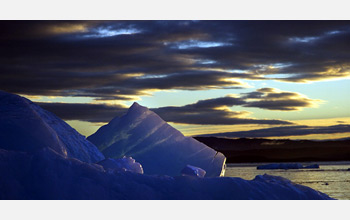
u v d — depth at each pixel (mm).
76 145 14000
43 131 12305
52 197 9156
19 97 13250
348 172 67375
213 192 9625
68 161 9977
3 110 12539
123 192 9500
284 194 9648
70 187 9398
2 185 9148
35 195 9172
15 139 11836
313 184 41625
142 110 18312
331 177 53906
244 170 84938
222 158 17047
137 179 9930
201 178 10008
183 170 14180
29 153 10023
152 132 17734
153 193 9516
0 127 11945
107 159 12266
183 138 17625
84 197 9266
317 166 86188
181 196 9516
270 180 10656
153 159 17016
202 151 17234
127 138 17719
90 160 14031
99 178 9719
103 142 17750
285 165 86562
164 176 10188
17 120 12305
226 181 9867
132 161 12703
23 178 9430
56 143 12328
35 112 12852
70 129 14578
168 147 17344
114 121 18359
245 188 9633
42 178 9445
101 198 9312
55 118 14594
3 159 9602
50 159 9867
